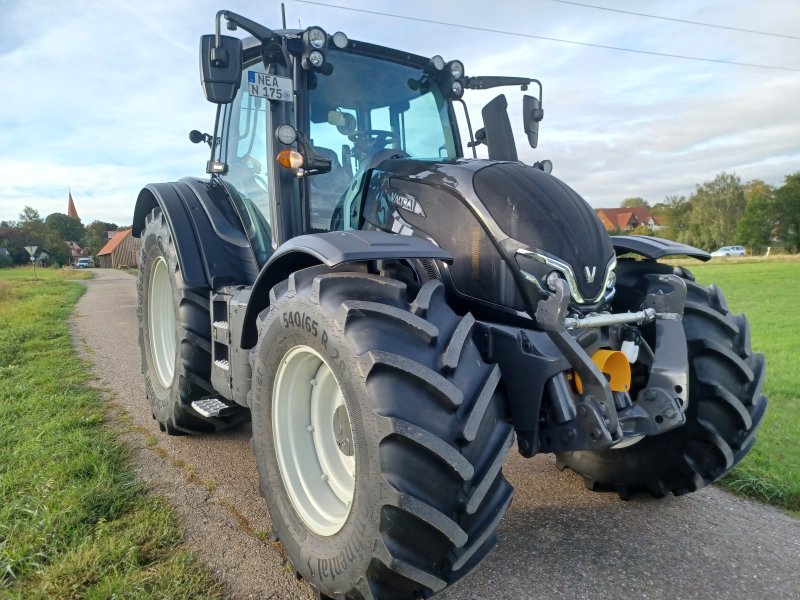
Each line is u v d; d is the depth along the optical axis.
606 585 2.39
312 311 2.19
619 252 3.11
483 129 4.04
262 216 3.50
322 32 3.12
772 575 2.46
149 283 4.45
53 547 2.63
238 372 3.07
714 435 2.75
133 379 6.00
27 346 8.14
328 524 2.31
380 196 3.00
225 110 4.11
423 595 1.94
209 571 2.49
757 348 7.78
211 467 3.62
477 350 2.14
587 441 2.19
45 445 3.88
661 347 2.55
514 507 3.11
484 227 2.54
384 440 1.88
